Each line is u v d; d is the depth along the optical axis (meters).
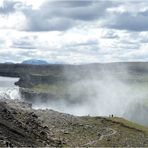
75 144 170.62
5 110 170.38
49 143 159.38
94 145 174.25
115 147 175.00
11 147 125.38
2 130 140.75
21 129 159.50
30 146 138.62
